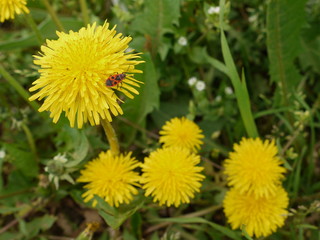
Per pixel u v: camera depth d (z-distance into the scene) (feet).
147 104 0.67
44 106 0.43
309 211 0.57
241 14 0.83
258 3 0.77
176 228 0.66
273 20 0.65
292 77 0.70
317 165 0.74
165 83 0.76
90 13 0.86
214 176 0.68
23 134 0.79
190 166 0.53
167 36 0.76
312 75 0.79
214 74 0.79
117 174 0.55
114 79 0.41
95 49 0.44
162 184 0.53
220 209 0.68
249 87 0.80
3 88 0.81
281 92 0.71
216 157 0.68
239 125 0.69
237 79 0.56
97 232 0.71
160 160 0.54
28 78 0.82
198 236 0.66
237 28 0.82
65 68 0.43
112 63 0.43
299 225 0.59
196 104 0.77
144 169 0.54
